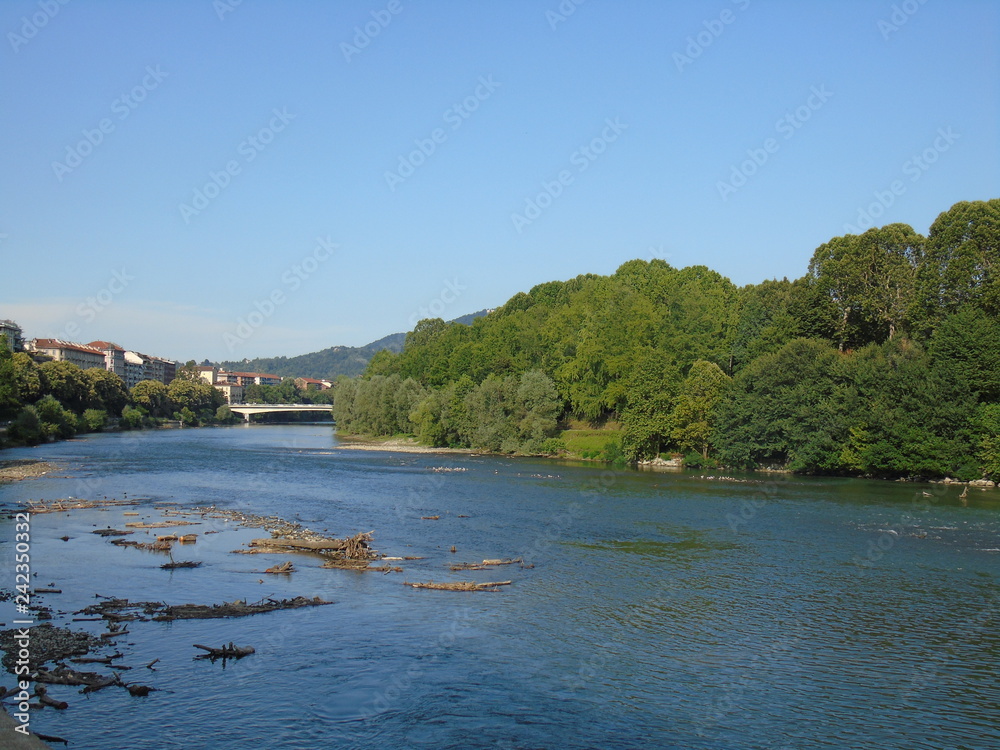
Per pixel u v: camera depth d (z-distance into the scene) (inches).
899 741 1027.9
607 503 2938.0
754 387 3993.6
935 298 3922.2
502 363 6043.3
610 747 999.0
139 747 975.0
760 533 2326.5
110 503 2942.9
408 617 1515.7
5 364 5644.7
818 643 1381.6
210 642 1357.0
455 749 983.6
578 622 1491.1
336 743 996.6
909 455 3528.5
